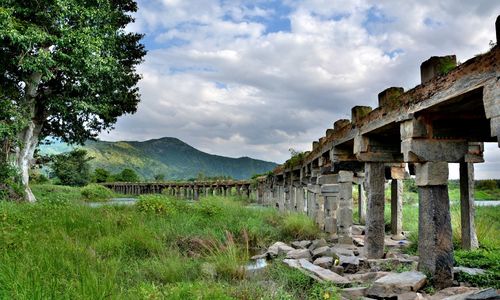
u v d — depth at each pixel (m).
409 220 15.66
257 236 11.80
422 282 5.66
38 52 16.89
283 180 19.98
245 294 5.81
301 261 7.90
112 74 20.58
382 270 7.27
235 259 7.80
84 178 47.66
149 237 9.38
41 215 11.49
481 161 8.85
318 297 5.89
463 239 9.02
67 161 46.62
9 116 17.30
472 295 4.79
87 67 17.97
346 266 7.89
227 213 14.79
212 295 5.38
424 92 5.59
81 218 11.16
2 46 17.02
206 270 7.42
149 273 7.18
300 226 12.59
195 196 39.59
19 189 18.25
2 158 18.50
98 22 19.53
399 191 12.45
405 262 7.52
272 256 9.35
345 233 10.68
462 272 6.27
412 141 5.89
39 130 21.19
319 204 13.55
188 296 5.36
